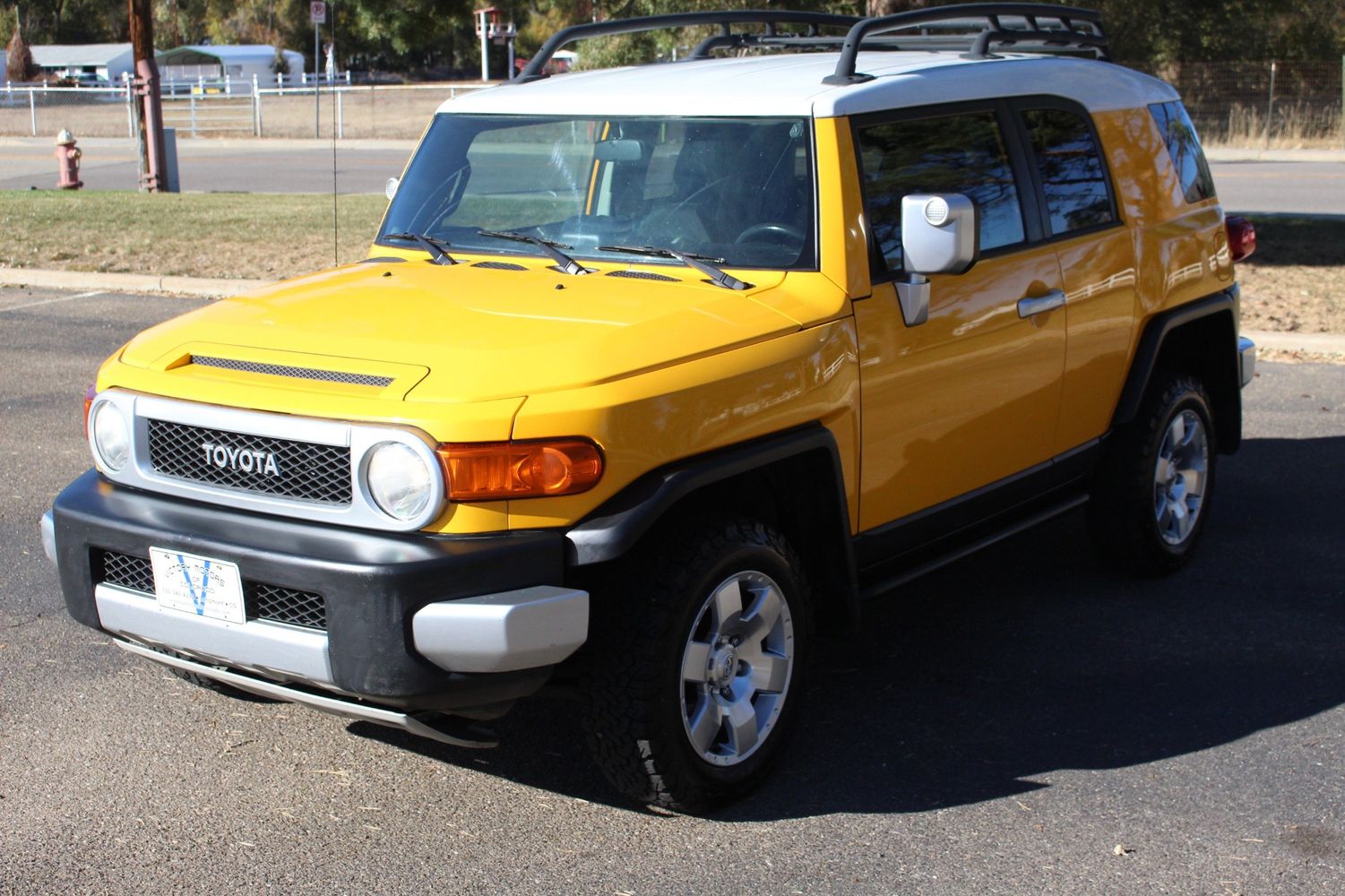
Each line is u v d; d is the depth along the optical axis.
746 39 6.18
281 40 69.75
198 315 4.30
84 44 86.19
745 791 4.08
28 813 4.02
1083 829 3.92
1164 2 32.09
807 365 4.13
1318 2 37.34
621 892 3.61
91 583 3.95
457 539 3.52
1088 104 5.58
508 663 3.49
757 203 4.45
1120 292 5.52
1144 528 5.75
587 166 4.78
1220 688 4.88
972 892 3.59
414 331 3.91
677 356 3.82
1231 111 30.48
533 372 3.62
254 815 4.02
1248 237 6.44
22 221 17.17
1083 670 5.04
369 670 3.49
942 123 4.84
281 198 20.12
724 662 3.98
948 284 4.66
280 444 3.70
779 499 4.37
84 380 9.58
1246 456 7.81
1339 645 5.24
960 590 5.90
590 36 5.61
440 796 4.16
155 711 4.71
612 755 3.84
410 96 42.72
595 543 3.56
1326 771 4.26
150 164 21.73
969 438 4.88
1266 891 3.59
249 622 3.66
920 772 4.28
